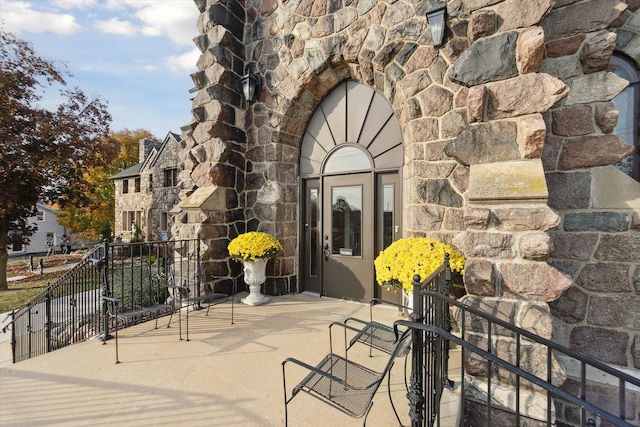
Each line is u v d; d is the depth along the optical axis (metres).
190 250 3.90
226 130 4.18
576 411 2.24
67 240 20.09
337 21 3.67
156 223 15.98
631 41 2.28
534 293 1.65
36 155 10.07
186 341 2.72
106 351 2.51
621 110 2.38
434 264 2.36
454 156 1.97
